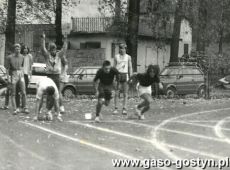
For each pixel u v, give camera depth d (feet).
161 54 149.69
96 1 137.90
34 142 38.68
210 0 112.88
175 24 123.85
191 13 109.40
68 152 34.81
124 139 40.47
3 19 104.42
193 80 92.43
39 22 115.85
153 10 106.63
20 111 58.03
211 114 59.82
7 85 57.47
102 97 50.08
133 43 100.58
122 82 57.31
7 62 56.44
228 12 125.59
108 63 49.96
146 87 52.70
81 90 88.17
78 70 90.79
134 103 71.72
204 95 90.12
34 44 131.85
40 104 51.11
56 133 43.21
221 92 99.14
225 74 102.89
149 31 140.15
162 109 65.31
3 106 63.72
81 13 139.44
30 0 108.58
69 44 136.77
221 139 40.96
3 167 29.91
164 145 37.91
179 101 79.30
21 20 111.75
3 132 43.50
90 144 38.06
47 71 53.83
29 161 31.68
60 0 110.63
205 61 99.04
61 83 56.75
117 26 105.81
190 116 57.36
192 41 167.53
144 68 143.02
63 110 57.31
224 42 170.30
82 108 64.18
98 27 132.67
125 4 108.58
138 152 35.09
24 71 58.70
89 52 131.13
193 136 42.37
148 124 49.70
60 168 29.84
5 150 35.27
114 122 50.90
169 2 102.73
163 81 91.09
